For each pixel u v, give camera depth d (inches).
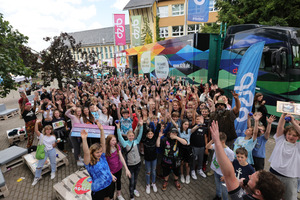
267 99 252.7
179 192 161.2
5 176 196.7
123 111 200.2
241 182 66.0
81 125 169.0
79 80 380.5
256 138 138.8
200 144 170.6
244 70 196.1
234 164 119.3
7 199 161.6
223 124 160.9
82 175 170.1
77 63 359.6
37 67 322.7
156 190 161.9
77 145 206.8
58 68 338.0
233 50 293.9
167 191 163.0
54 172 190.9
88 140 206.8
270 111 251.6
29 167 208.5
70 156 235.6
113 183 123.5
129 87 434.0
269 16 442.6
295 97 222.7
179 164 157.3
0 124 405.4
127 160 147.9
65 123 241.3
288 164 119.2
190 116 181.6
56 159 203.9
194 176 179.2
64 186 155.6
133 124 212.4
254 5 458.3
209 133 175.2
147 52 476.7
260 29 256.2
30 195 166.1
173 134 150.6
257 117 135.3
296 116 196.2
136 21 709.3
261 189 53.4
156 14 965.8
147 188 160.6
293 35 220.1
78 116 203.3
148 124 157.6
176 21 938.7
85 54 379.6
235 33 293.3
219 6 537.6
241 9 484.1
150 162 157.9
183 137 165.6
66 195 145.1
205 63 352.8
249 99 194.7
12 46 202.5
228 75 307.0
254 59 188.7
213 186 167.8
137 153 149.6
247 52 192.5
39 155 175.0
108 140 133.6
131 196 149.7
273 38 239.0
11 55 201.8
